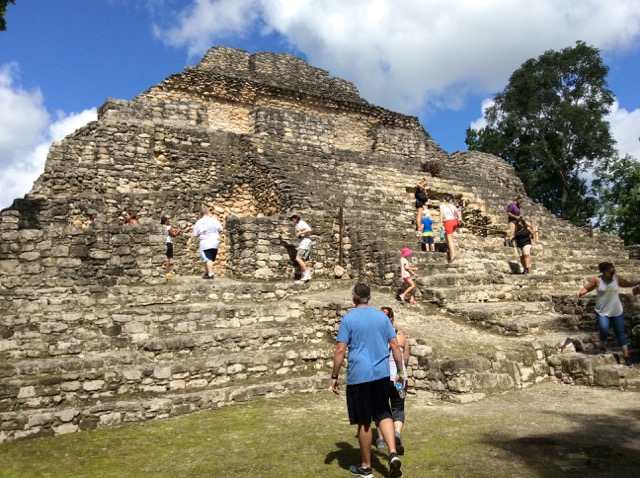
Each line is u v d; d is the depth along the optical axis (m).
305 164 20.83
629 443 6.21
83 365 8.59
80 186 17.16
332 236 15.95
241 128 28.48
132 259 11.95
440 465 5.67
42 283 10.76
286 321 11.80
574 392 8.95
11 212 12.66
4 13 12.03
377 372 5.47
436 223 21.66
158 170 19.25
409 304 12.80
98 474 5.80
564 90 40.19
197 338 9.91
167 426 7.61
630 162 35.66
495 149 41.66
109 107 20.08
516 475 5.35
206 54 32.62
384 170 23.09
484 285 13.86
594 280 10.10
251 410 8.34
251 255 14.34
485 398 8.68
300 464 5.87
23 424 7.17
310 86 33.62
